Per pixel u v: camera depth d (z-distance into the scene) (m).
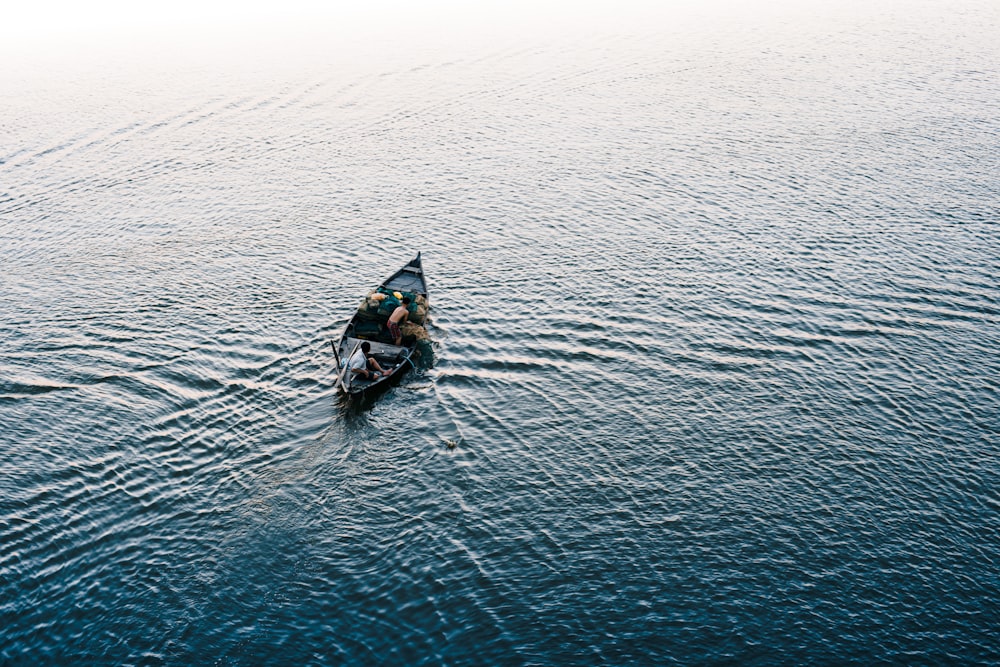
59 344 46.53
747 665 29.91
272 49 106.56
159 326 48.62
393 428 40.84
